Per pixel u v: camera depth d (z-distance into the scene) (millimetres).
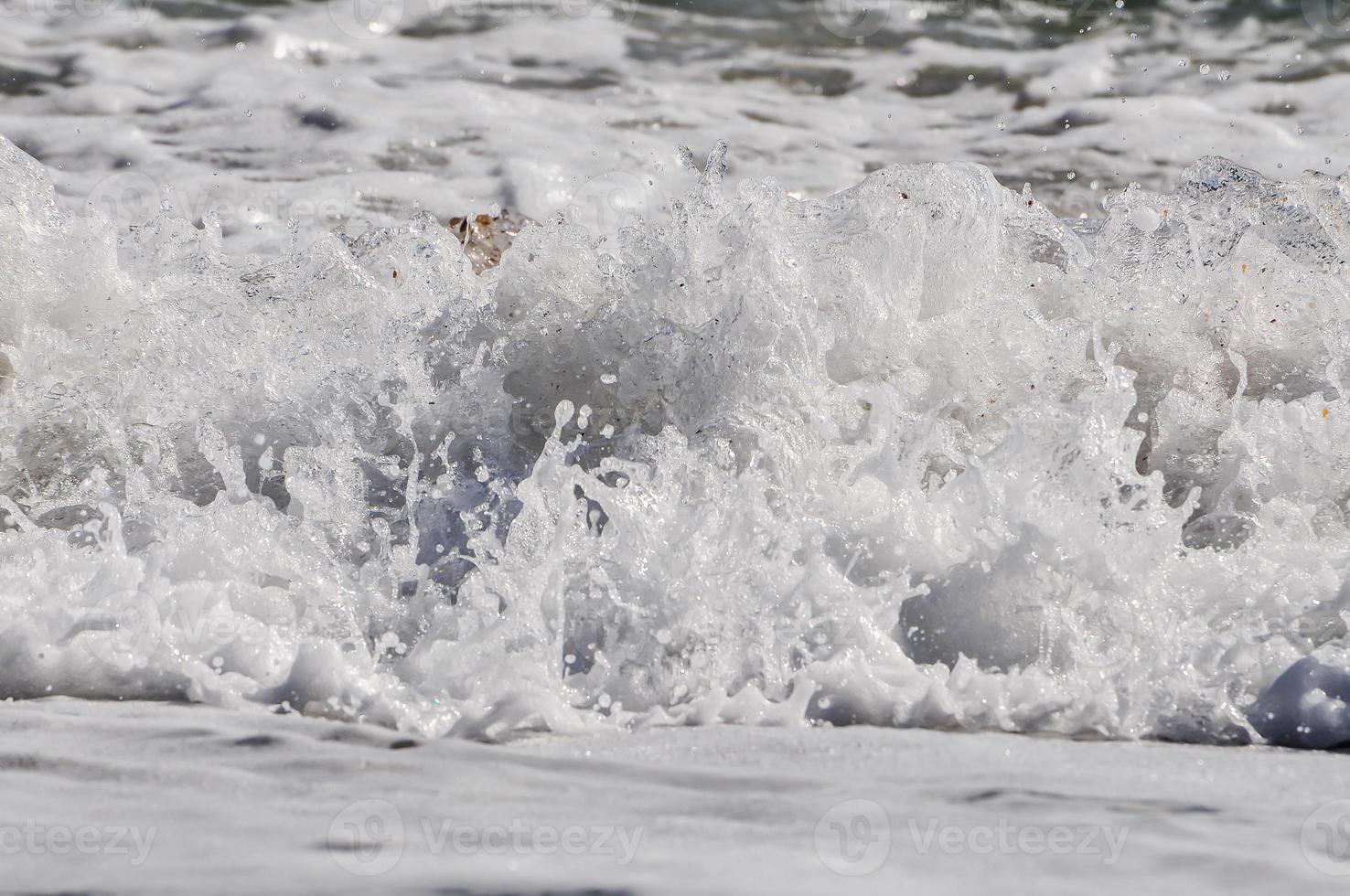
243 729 7078
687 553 8555
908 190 12023
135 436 10828
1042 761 6715
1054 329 11406
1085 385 11156
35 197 12812
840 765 6586
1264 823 5766
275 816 5785
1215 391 11320
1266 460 10352
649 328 11047
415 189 21031
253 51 25812
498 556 8602
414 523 9727
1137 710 7516
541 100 24844
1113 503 8734
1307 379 11367
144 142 22219
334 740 6891
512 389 10992
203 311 11469
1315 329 11617
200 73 24875
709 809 5898
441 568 9234
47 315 12219
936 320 11508
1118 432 9031
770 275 10750
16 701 7719
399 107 23984
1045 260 12250
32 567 8930
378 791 6121
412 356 11062
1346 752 7109
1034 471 8953
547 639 8047
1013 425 9203
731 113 24812
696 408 10469
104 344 11594
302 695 7586
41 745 6754
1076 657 7965
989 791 6164
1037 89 26406
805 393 10359
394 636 8195
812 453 9836
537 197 21031
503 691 7578
